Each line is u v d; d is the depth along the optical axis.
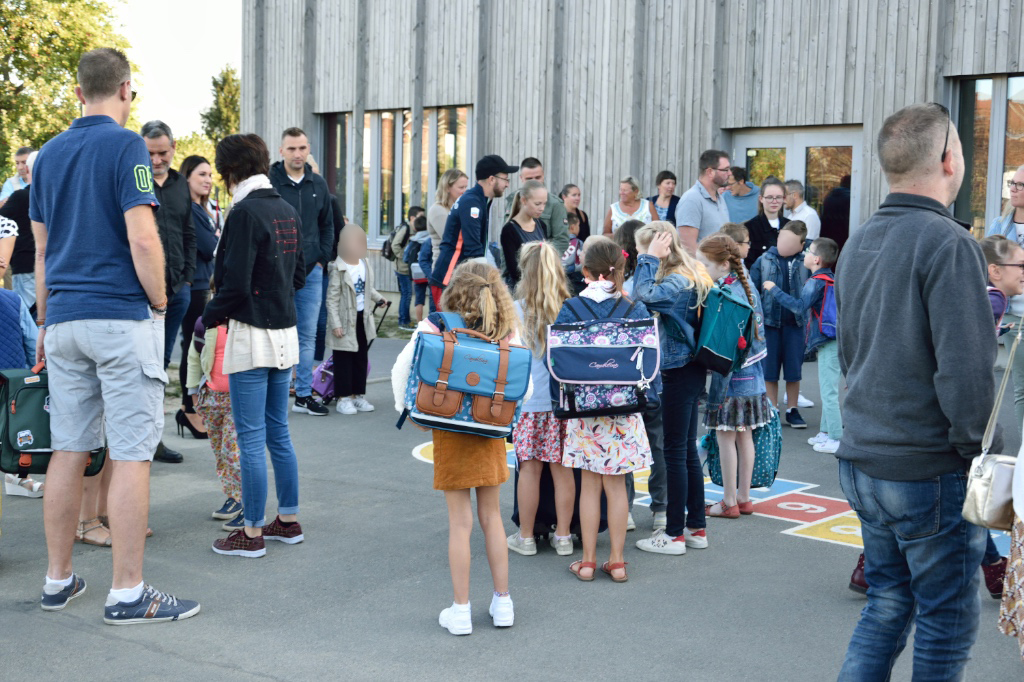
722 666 4.09
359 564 5.34
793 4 12.64
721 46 13.30
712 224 8.68
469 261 4.61
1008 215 7.66
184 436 8.41
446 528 6.01
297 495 5.70
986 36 11.30
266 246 5.29
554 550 5.62
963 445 2.94
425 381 4.29
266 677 3.97
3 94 35.28
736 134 13.46
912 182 3.12
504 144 15.71
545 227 9.16
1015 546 2.82
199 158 8.24
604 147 14.51
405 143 17.55
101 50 4.52
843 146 12.55
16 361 5.65
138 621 4.48
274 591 4.94
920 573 3.10
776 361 8.71
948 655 3.10
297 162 8.67
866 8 12.06
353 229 9.25
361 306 9.32
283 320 5.41
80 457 4.62
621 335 4.91
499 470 4.46
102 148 4.38
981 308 2.90
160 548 5.57
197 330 6.37
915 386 3.03
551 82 14.99
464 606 4.43
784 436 8.46
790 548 5.63
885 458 3.07
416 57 16.83
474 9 15.97
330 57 18.19
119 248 4.39
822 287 7.86
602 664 4.11
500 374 4.32
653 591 4.96
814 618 4.61
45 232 4.63
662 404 5.47
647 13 13.95
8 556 5.41
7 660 4.11
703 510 5.62
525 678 3.98
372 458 7.77
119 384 4.41
